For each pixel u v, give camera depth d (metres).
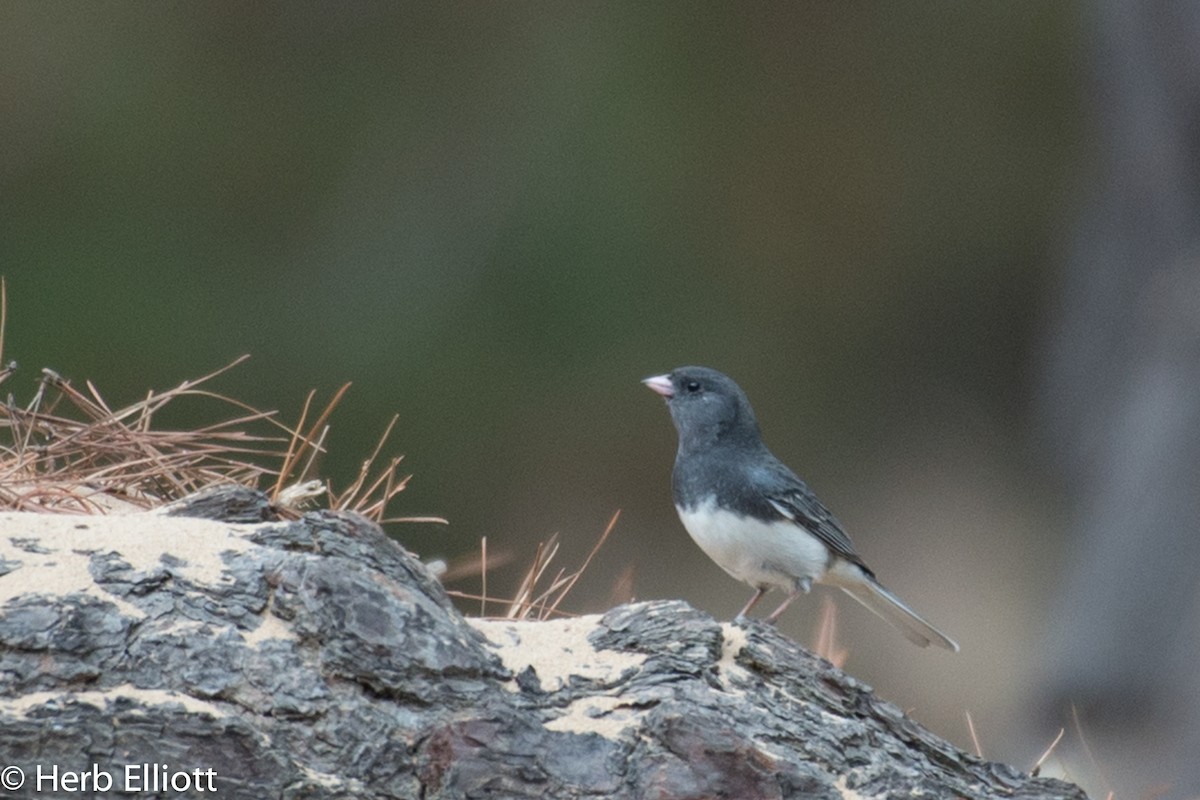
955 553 16.53
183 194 16.97
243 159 17.22
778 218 17.55
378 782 3.80
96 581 3.92
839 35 18.31
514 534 15.55
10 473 5.03
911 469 17.27
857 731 4.18
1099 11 14.16
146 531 4.08
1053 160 17.95
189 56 17.58
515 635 4.20
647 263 16.91
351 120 17.53
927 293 17.84
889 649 14.60
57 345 15.64
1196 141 13.42
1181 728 11.71
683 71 17.73
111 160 16.89
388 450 15.64
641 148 17.28
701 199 17.34
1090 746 11.99
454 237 16.83
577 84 17.50
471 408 16.00
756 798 3.93
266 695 3.82
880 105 18.17
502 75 17.69
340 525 4.14
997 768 4.34
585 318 16.56
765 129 17.77
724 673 4.20
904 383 17.58
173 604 3.90
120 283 16.23
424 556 15.26
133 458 5.36
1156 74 13.43
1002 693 14.52
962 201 17.98
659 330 16.69
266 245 16.89
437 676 3.95
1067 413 14.73
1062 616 13.00
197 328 16.19
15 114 16.89
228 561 4.02
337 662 3.87
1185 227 13.62
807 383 17.22
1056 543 15.26
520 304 16.58
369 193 17.19
